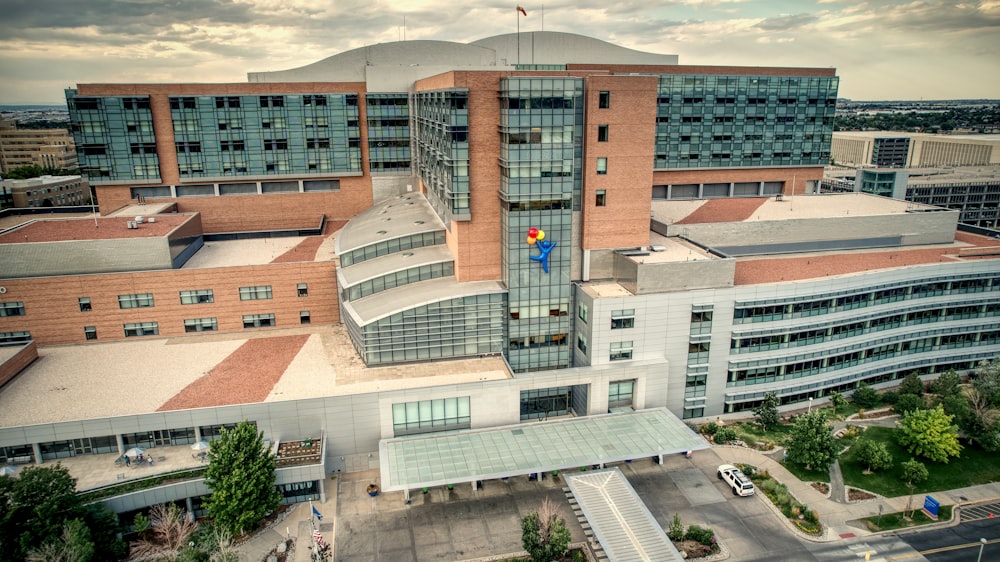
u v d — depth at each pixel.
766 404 79.56
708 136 123.75
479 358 79.88
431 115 90.06
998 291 91.25
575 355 81.81
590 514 61.97
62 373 75.69
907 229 101.44
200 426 67.50
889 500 67.12
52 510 53.75
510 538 60.97
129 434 66.81
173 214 100.38
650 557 57.00
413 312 76.19
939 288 89.12
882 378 91.12
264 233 114.19
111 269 84.12
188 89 105.81
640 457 67.00
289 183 115.75
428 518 63.91
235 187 113.31
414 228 90.06
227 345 84.19
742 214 104.62
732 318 78.31
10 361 73.69
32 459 65.50
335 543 60.19
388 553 58.97
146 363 78.44
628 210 80.00
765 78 122.75
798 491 68.25
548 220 76.38
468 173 76.19
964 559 58.44
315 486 66.38
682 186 128.75
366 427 70.38
